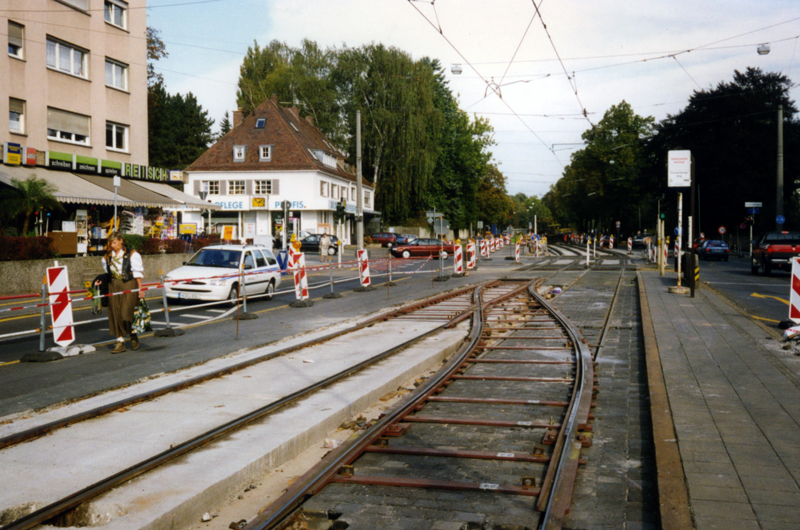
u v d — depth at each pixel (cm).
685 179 2088
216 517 458
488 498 467
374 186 6544
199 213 5803
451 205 7950
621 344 1147
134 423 638
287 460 576
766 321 1393
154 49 5434
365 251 2345
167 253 2783
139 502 440
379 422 652
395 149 6181
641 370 930
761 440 558
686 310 1527
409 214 6912
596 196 8062
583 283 2448
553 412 712
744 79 5400
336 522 428
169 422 640
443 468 533
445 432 639
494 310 1638
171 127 8500
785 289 2242
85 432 607
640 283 2275
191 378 841
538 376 895
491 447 588
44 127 2761
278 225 5197
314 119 6750
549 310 1552
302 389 783
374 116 6112
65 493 455
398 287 2458
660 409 659
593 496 476
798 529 386
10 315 1644
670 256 4906
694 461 506
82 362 1003
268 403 714
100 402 725
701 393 728
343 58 6250
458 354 1030
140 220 3066
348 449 567
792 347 995
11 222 2338
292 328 1390
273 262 2084
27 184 2242
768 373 830
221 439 584
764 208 5328
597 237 8300
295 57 6750
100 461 524
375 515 439
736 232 5722
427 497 470
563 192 9756
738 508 417
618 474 522
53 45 2811
